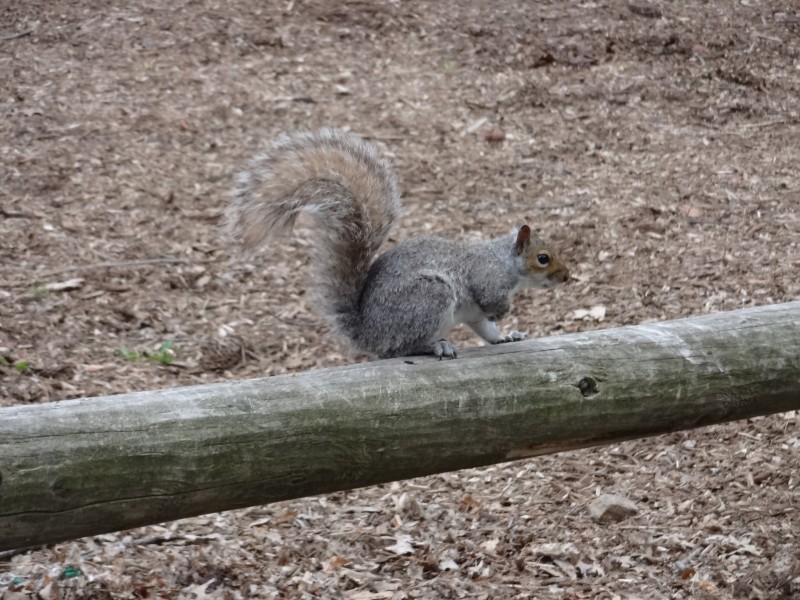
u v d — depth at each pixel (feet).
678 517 28.25
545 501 29.55
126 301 38.63
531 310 39.63
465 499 29.71
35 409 16.51
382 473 18.79
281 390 17.97
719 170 49.37
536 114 54.75
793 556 25.71
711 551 26.50
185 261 41.60
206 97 54.03
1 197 43.98
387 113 54.03
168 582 24.86
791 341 21.53
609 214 45.91
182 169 47.78
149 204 44.96
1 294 37.52
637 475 30.58
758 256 42.14
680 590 24.93
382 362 19.54
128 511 16.83
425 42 61.41
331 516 28.89
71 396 32.48
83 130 49.93
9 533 16.08
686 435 32.27
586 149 51.65
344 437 18.15
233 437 17.29
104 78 55.06
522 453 20.02
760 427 32.27
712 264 41.78
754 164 49.88
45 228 42.27
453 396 18.99
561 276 26.09
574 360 20.03
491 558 26.68
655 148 51.72
